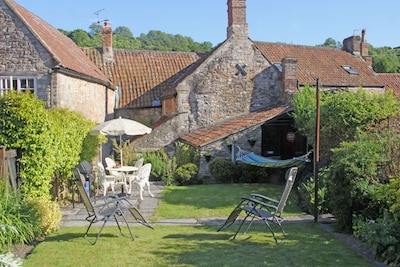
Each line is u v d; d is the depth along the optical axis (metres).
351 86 21.84
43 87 14.02
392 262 6.01
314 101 14.41
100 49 24.23
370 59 27.05
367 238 6.47
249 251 6.79
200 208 10.58
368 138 8.79
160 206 10.89
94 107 17.89
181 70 23.77
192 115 18.77
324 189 9.49
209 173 16.20
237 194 12.56
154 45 41.50
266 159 13.56
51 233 8.02
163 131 18.55
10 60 14.03
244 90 19.19
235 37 19.06
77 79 15.86
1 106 9.27
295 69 19.11
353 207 7.89
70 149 11.55
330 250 6.79
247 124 16.34
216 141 16.27
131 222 9.05
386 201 7.07
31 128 9.30
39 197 9.09
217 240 7.50
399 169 7.74
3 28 14.08
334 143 11.73
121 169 13.12
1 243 6.49
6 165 8.49
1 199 7.07
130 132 13.16
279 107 17.58
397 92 24.33
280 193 12.71
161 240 7.52
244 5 19.05
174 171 15.88
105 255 6.62
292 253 6.65
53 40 16.19
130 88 22.09
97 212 7.79
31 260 6.36
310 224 8.70
